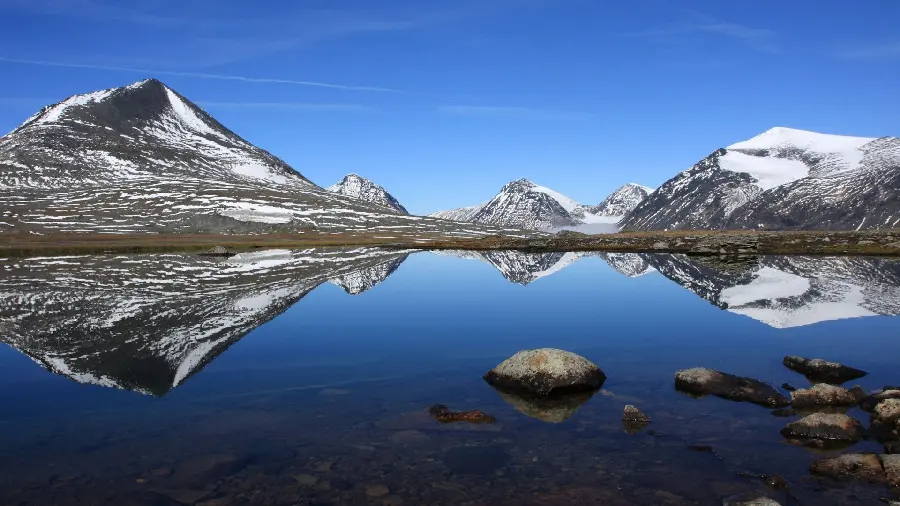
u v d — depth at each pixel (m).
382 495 11.77
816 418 14.59
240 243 106.56
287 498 11.65
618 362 21.53
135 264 66.00
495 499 11.61
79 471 12.75
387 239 131.88
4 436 14.69
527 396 17.70
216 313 33.28
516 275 58.16
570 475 12.57
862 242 87.88
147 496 11.68
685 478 12.37
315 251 94.56
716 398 17.33
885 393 16.50
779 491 11.77
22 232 122.38
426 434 14.77
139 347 24.39
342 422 15.63
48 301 37.34
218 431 14.99
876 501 11.30
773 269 59.53
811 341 24.84
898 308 33.97
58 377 19.98
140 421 15.73
